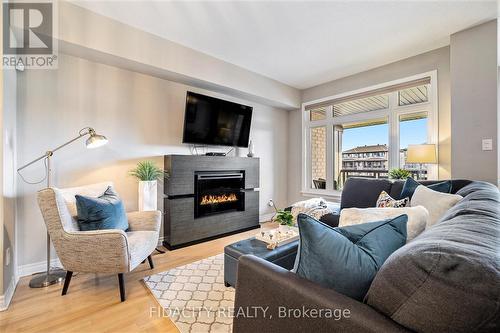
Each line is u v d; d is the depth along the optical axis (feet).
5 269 5.95
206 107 11.55
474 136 8.59
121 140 9.61
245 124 13.32
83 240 6.01
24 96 7.58
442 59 10.18
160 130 10.70
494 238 2.05
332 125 14.47
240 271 3.27
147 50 9.16
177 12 8.01
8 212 6.37
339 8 7.79
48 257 7.19
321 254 2.62
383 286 2.01
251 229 13.12
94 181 8.98
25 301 6.10
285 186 16.44
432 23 8.57
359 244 2.80
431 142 10.39
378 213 3.86
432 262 1.74
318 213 9.43
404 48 10.35
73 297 6.29
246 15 8.17
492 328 1.53
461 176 8.80
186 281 7.14
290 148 16.46
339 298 2.29
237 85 12.12
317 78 13.87
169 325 5.23
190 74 10.37
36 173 7.80
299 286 2.56
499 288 1.52
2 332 4.99
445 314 1.65
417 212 3.71
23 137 7.56
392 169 11.23
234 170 12.51
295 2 7.52
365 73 12.78
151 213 8.16
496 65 8.23
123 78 9.65
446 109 10.01
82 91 8.70
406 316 1.83
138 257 6.64
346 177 13.98
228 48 10.42
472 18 8.25
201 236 11.02
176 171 10.36
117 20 8.43
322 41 9.82
